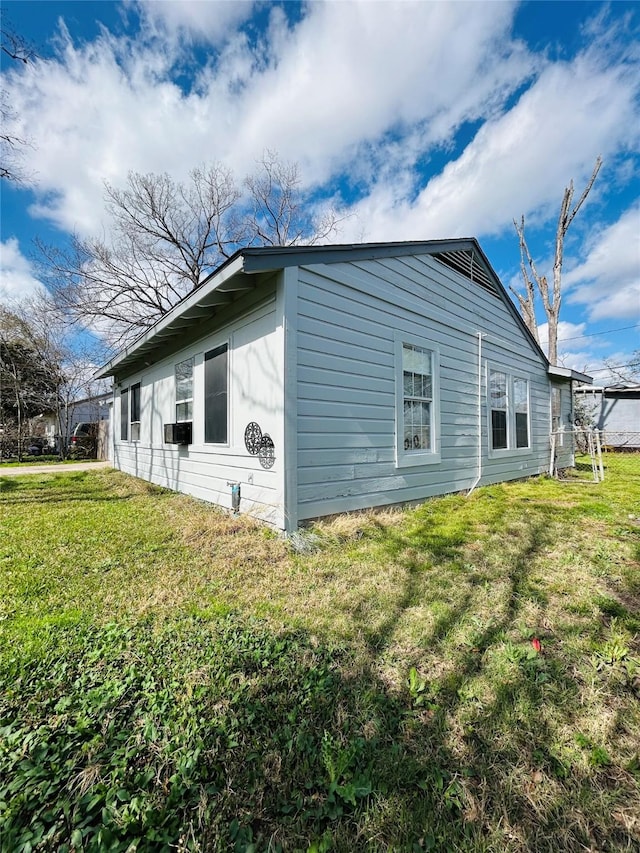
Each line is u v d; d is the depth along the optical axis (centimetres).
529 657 198
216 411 538
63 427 1759
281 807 123
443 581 293
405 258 541
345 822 119
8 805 120
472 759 140
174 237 1667
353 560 337
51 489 731
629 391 1602
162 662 191
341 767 133
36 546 374
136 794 126
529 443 895
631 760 140
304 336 402
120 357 784
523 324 866
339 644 210
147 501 604
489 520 471
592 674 186
